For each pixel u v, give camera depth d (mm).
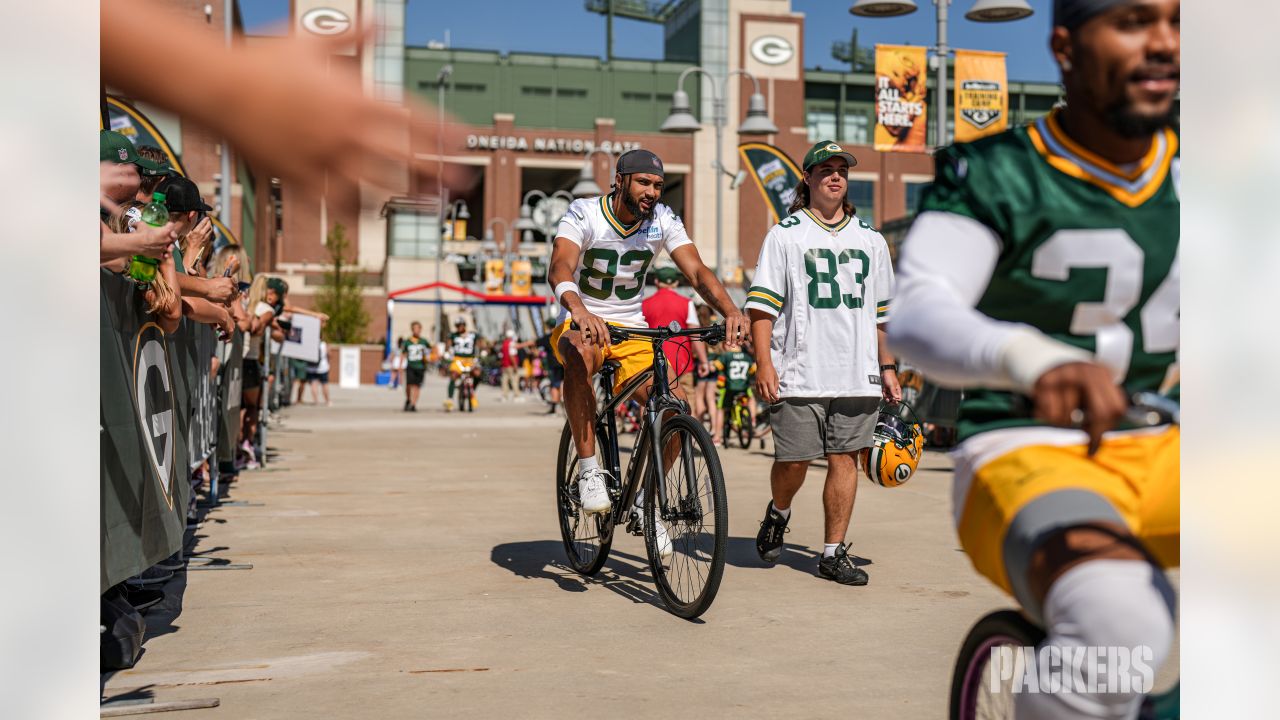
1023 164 1746
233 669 3477
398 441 13258
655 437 4352
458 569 5230
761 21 66000
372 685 3305
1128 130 1658
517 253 56656
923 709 3078
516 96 66625
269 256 40781
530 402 25656
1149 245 1726
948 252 1718
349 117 670
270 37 663
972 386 1643
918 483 8836
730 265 64188
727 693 3232
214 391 7074
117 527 3223
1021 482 1652
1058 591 1515
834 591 4746
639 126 67688
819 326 4922
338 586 4816
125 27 619
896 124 14797
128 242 2957
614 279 4793
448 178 712
